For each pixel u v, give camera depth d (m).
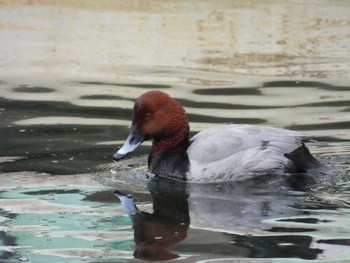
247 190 10.70
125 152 11.51
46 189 10.70
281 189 10.66
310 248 8.61
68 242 8.91
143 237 9.02
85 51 17.62
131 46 17.86
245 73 16.33
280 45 17.94
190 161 11.31
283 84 15.59
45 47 17.81
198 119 13.52
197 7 19.97
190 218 9.67
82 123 13.45
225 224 9.42
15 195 10.47
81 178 11.17
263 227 9.29
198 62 17.02
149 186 10.98
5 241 8.95
